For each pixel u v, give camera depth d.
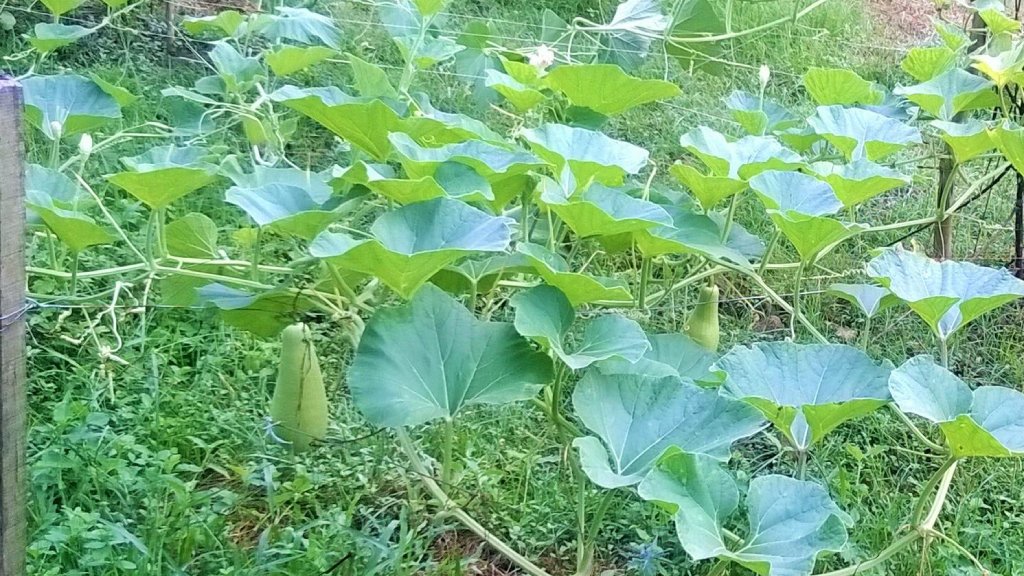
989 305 2.52
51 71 4.94
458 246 2.22
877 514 3.03
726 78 5.83
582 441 2.20
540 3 6.45
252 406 3.30
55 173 2.80
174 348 3.59
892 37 6.64
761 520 2.09
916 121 4.34
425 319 2.41
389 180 2.35
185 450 3.14
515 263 2.76
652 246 2.80
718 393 2.37
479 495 2.96
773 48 6.20
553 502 3.02
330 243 2.20
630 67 4.44
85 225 2.49
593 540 2.53
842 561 2.85
